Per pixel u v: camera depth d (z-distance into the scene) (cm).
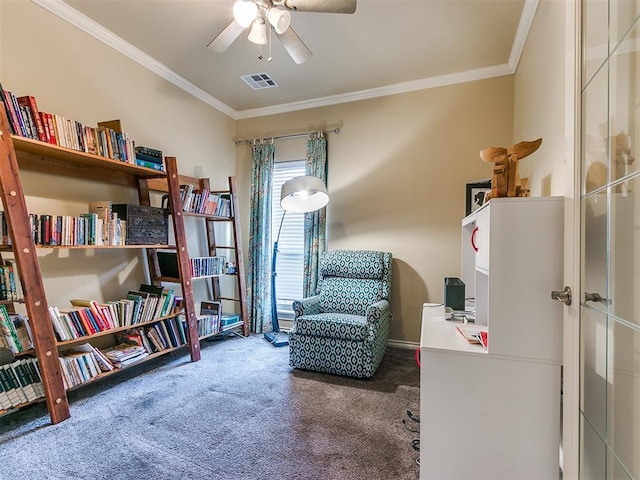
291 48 227
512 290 138
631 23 96
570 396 124
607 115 109
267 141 416
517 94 297
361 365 258
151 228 273
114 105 282
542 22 210
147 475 152
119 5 238
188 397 228
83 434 183
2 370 185
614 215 105
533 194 234
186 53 299
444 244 338
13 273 195
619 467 102
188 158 360
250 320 404
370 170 368
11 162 183
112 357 243
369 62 310
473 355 140
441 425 142
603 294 111
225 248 391
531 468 135
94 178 262
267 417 203
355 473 155
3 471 154
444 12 241
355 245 372
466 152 331
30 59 226
